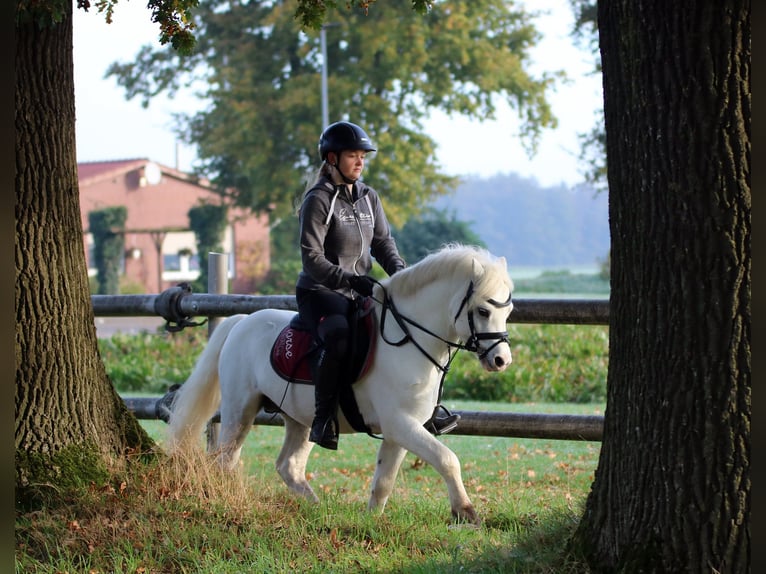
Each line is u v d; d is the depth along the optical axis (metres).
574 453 13.82
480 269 8.08
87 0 9.33
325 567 7.33
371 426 8.86
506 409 17.30
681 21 6.04
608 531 6.59
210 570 7.31
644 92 6.20
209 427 11.78
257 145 57.91
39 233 9.00
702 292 6.08
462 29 58.44
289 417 9.73
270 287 59.62
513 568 6.90
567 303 10.09
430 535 8.05
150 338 26.66
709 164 6.03
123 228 64.75
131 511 8.35
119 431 9.55
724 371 6.06
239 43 61.00
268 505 8.78
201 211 64.31
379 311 8.73
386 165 56.75
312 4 9.67
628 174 6.37
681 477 6.16
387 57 57.25
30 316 8.93
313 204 8.58
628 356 6.48
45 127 9.02
